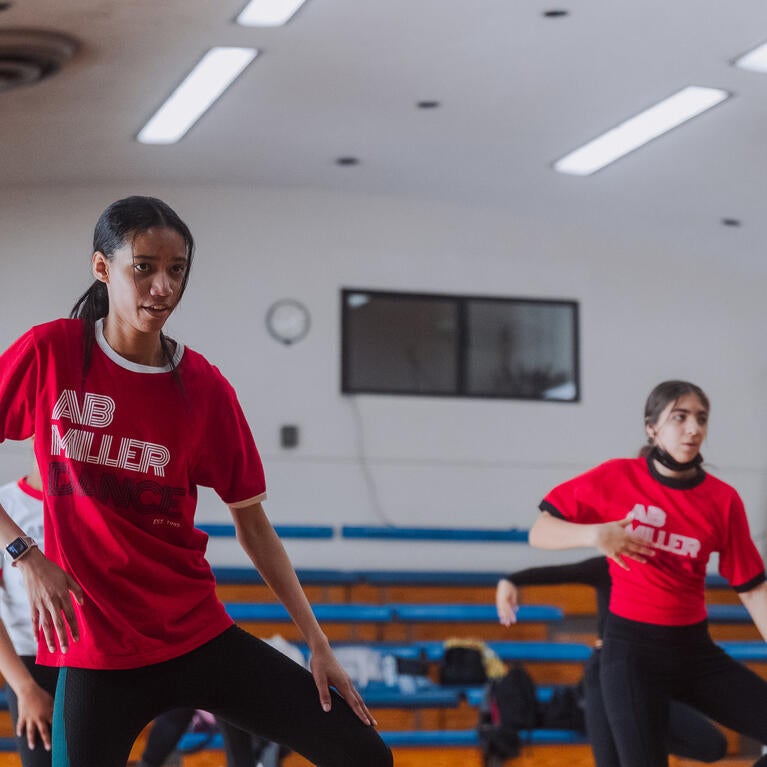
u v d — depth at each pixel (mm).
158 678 2377
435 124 8469
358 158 9305
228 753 4273
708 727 4234
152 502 2369
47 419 2355
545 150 8938
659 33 6766
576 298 10695
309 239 10242
